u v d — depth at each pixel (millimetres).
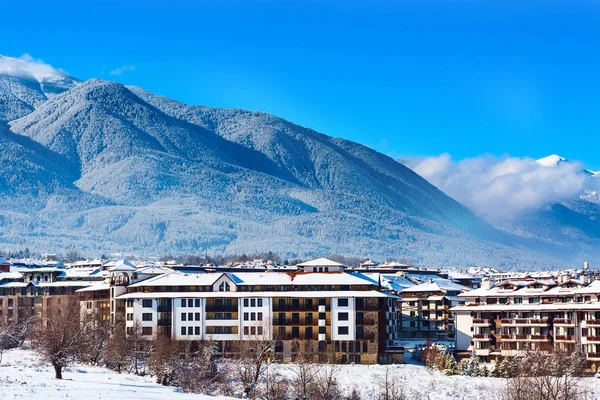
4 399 139250
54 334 196125
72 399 144750
